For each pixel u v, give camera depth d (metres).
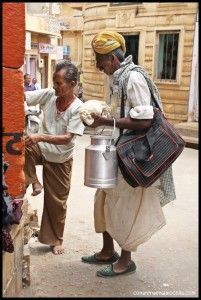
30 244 3.62
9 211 2.26
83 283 2.98
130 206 2.91
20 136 2.60
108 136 2.75
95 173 2.71
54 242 3.46
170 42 11.88
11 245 2.25
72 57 26.58
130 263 3.15
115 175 2.77
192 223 4.38
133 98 2.72
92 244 3.70
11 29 2.42
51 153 3.25
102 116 2.74
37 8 16.86
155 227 2.96
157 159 2.68
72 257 3.42
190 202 5.16
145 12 12.05
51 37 17.42
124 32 12.68
